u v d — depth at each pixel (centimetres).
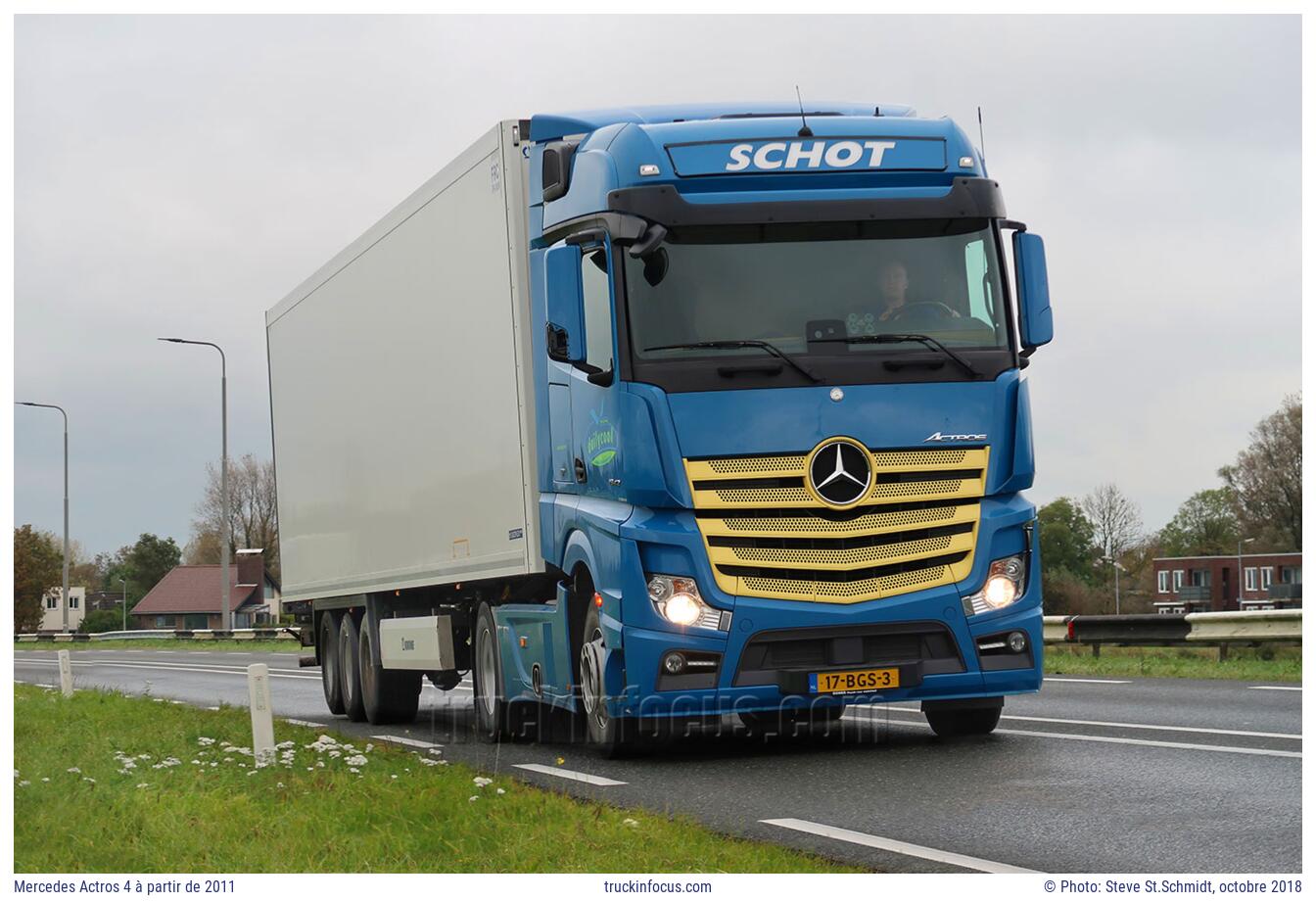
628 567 1036
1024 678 1052
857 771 991
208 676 3042
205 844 772
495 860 713
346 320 1723
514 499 1240
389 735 1480
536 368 1215
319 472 1845
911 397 1039
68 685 2130
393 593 1639
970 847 719
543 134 1223
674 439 1023
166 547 15438
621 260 1053
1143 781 887
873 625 1025
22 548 10838
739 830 782
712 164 1067
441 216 1399
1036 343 1080
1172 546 10694
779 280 1051
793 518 1026
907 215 1070
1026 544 1063
